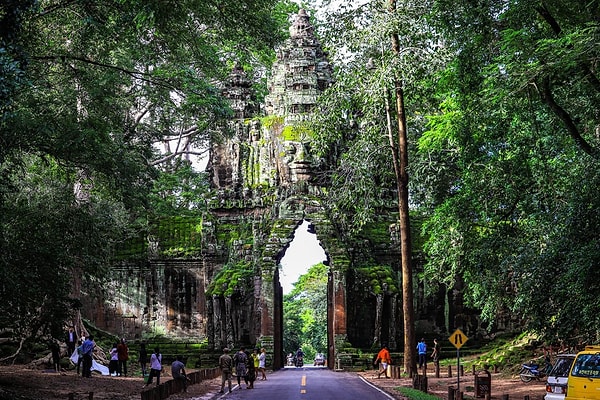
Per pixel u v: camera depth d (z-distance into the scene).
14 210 26.86
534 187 27.64
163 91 36.12
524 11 22.95
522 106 25.59
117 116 32.00
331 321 47.38
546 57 21.14
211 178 52.34
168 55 30.53
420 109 39.09
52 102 28.17
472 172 29.06
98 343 45.53
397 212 51.06
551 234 25.20
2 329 36.81
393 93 37.53
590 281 19.27
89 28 25.98
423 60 33.31
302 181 48.66
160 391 24.83
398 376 36.62
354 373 42.22
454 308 48.31
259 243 48.66
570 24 23.55
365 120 37.69
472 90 25.88
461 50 25.50
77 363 35.62
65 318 28.02
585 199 20.73
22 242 26.25
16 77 17.72
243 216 50.22
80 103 34.84
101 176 31.33
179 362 28.52
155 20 24.12
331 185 49.03
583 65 21.94
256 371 37.53
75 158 28.03
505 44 22.48
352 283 47.09
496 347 44.88
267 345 45.31
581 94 24.61
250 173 50.81
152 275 49.31
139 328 48.72
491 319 35.91
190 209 61.69
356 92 36.03
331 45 36.00
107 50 28.53
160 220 51.03
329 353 48.47
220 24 28.30
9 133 24.27
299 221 47.78
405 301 36.50
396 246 49.06
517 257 26.19
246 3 26.91
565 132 27.36
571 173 27.38
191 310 48.84
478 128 28.23
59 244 27.42
